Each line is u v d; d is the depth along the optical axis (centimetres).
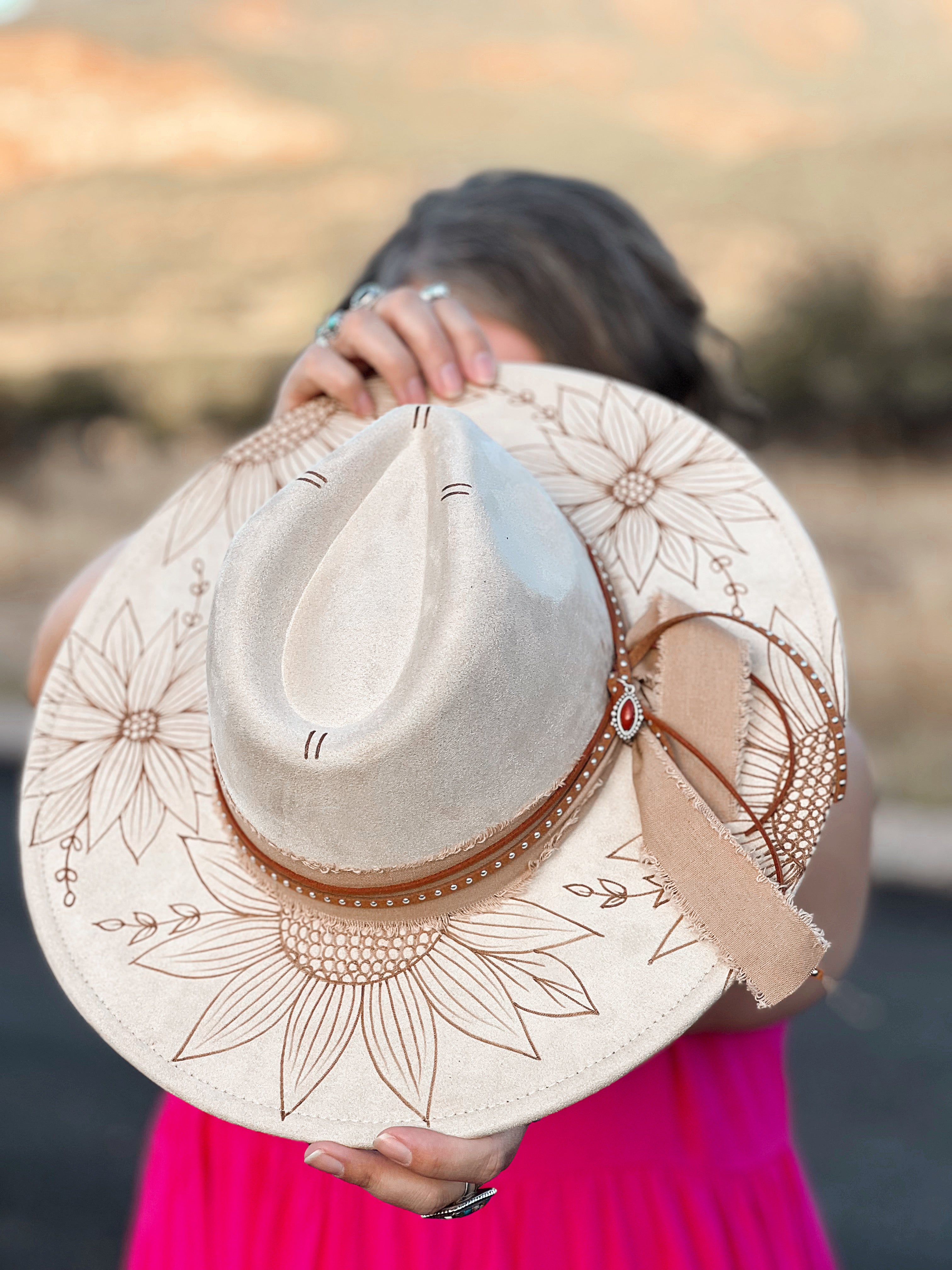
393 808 111
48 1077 437
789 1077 430
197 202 4334
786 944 113
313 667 114
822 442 1739
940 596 920
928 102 5216
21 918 580
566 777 119
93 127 5347
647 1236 140
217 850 132
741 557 136
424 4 7369
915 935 534
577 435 145
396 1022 119
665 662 126
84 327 3212
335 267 3369
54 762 139
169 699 142
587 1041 116
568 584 118
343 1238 142
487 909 120
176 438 2153
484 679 109
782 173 3203
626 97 6069
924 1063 434
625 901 119
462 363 150
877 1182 371
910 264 1989
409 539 117
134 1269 161
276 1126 117
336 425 151
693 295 188
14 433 2172
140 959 127
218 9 6800
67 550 1407
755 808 123
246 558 116
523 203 173
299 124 5491
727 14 7106
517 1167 141
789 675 127
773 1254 147
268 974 124
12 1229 351
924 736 716
